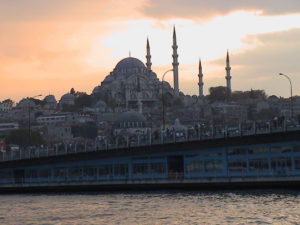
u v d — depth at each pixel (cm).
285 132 12888
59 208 11244
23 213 10806
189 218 9388
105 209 10769
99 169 15350
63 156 15725
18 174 16538
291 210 9619
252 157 13450
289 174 12862
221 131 14638
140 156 14788
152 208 10556
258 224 8694
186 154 14250
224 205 10456
